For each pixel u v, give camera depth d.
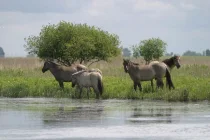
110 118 59.56
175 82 90.00
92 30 108.56
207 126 53.97
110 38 110.50
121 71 118.81
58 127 53.69
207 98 76.69
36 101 77.06
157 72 81.75
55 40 105.00
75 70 86.50
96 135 49.38
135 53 152.88
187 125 54.69
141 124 55.44
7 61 174.50
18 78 99.06
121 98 79.31
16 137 48.44
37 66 142.12
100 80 79.69
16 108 68.88
